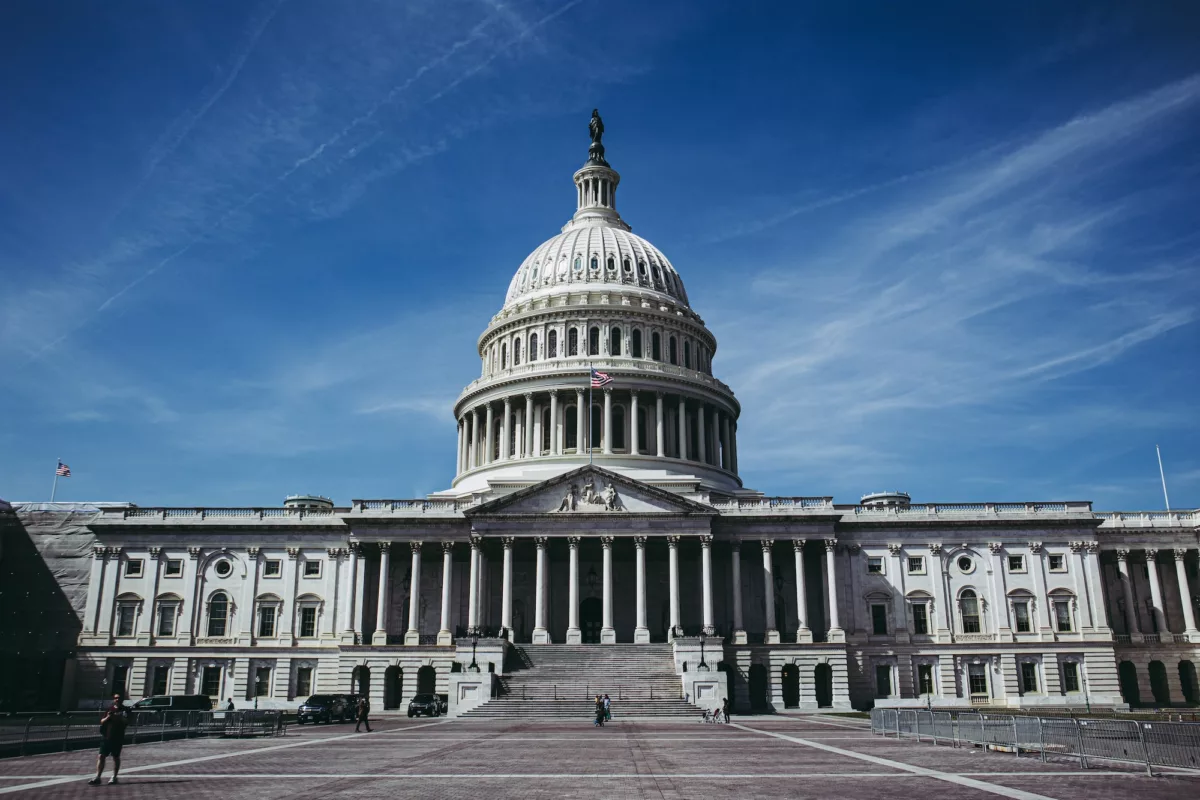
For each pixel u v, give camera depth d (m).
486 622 94.06
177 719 55.84
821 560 95.75
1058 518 96.56
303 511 100.38
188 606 97.06
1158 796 26.41
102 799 26.84
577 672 80.81
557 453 110.94
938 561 96.06
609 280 124.62
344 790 28.42
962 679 93.31
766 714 82.81
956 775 32.06
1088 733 35.88
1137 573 99.88
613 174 142.38
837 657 88.38
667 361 120.12
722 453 121.94
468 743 47.16
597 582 98.00
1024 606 95.31
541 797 26.66
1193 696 95.88
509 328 122.00
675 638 83.00
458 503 96.69
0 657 99.31
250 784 30.17
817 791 27.83
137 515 100.69
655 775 32.19
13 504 104.69
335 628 96.19
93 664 95.50
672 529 90.88
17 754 41.53
